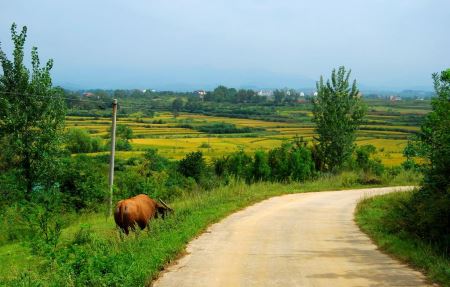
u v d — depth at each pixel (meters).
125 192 26.69
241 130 121.88
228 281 10.16
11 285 10.55
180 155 73.62
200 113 178.00
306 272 10.88
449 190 13.48
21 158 23.88
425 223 14.16
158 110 182.00
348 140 41.34
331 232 16.55
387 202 23.28
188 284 9.95
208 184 34.97
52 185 24.36
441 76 15.78
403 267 11.31
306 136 107.62
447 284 9.61
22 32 23.42
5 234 19.50
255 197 26.59
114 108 24.00
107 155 60.84
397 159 67.81
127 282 9.22
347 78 41.22
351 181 38.06
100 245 13.24
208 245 13.91
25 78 23.34
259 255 12.68
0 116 23.25
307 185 35.25
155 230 15.13
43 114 23.80
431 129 15.64
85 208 24.84
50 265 12.36
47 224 18.94
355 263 11.76
